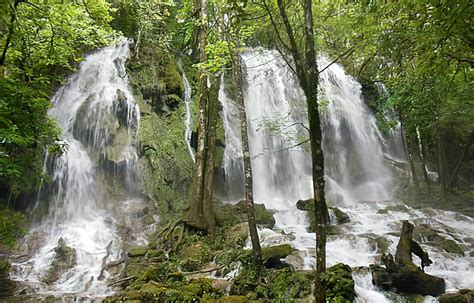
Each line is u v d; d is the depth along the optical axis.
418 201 17.34
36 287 8.87
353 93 23.78
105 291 8.80
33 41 9.85
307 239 11.24
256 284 8.06
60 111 14.97
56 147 9.77
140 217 12.94
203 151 12.85
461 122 17.84
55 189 12.85
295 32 7.79
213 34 13.70
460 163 18.23
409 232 8.48
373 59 11.35
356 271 8.48
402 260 8.05
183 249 11.02
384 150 23.02
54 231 11.68
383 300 7.61
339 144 21.22
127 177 14.20
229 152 17.23
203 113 13.16
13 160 8.02
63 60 10.40
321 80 20.44
